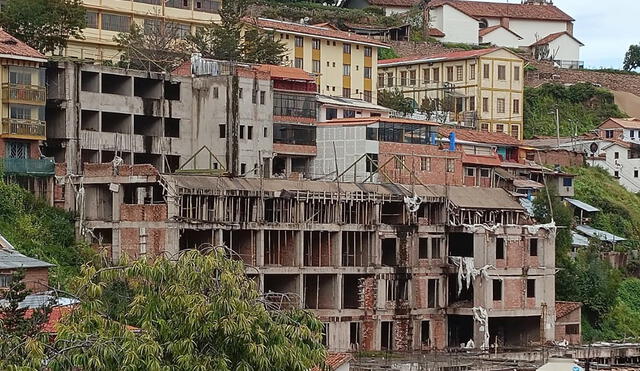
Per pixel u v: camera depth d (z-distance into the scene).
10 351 83.56
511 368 184.00
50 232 182.75
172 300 86.00
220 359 83.94
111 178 188.50
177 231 183.25
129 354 82.00
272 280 198.75
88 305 87.44
